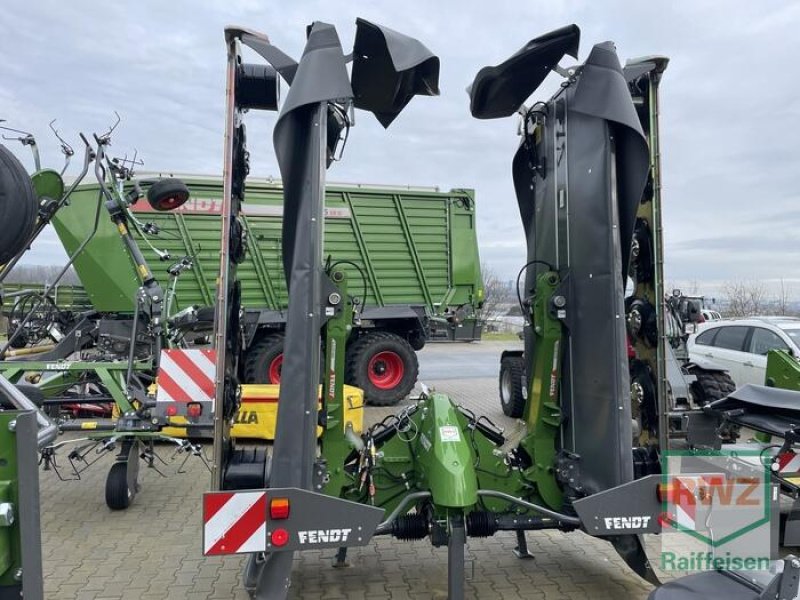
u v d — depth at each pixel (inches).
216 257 385.1
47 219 173.8
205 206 382.6
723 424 158.6
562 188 141.9
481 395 434.3
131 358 200.2
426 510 133.3
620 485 119.4
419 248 427.2
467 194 435.2
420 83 134.4
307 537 106.7
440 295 433.1
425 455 129.6
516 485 140.7
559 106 143.8
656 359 131.3
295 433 109.7
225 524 104.0
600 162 125.6
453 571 118.3
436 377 537.0
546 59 133.1
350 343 388.5
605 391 124.9
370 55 125.2
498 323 1067.3
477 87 143.9
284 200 114.0
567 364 139.4
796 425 139.1
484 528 130.7
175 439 192.5
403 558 157.0
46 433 92.7
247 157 139.0
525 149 160.6
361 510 108.6
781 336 327.0
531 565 153.0
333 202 410.3
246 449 137.0
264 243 392.5
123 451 195.9
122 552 162.4
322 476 116.0
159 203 201.5
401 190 422.0
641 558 132.5
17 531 75.2
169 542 169.3
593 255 128.6
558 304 137.9
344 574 147.6
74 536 173.3
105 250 354.0
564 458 137.0
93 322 307.4
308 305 110.9
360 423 243.4
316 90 110.0
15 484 75.1
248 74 131.4
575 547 164.4
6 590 75.7
